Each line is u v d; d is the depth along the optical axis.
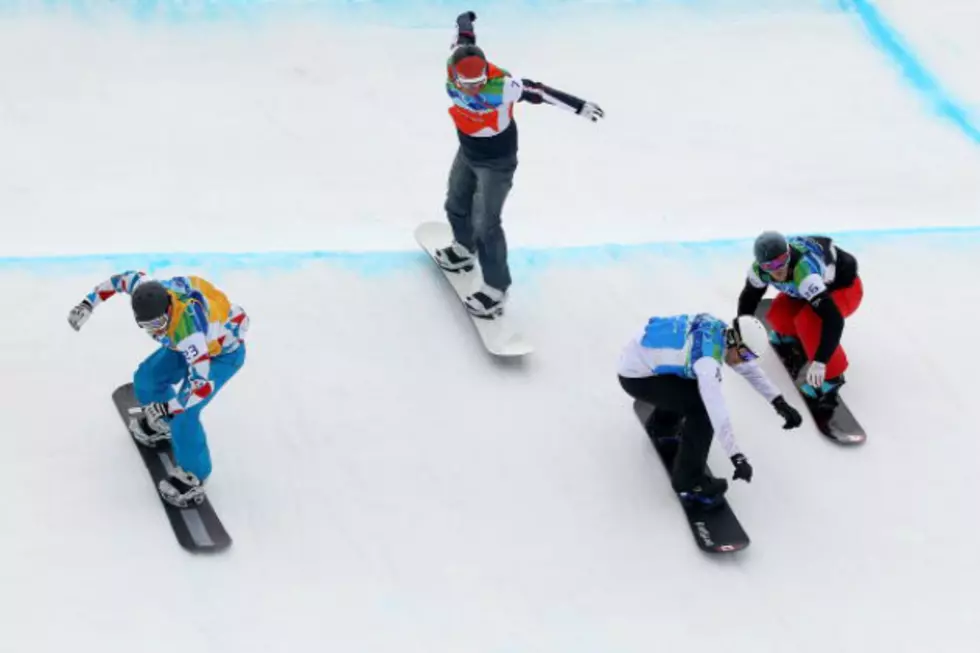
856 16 33.78
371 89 29.75
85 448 19.22
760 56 32.38
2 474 18.61
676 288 24.11
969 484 20.88
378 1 31.47
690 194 28.17
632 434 21.02
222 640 17.11
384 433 20.33
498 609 18.08
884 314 24.03
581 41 31.83
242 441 19.78
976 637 18.58
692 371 18.09
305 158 27.66
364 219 26.34
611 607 18.33
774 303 21.81
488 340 21.73
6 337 20.78
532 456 20.38
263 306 22.25
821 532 19.81
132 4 30.06
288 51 30.19
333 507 19.06
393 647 17.41
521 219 26.80
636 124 29.95
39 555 17.67
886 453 21.23
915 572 19.41
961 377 22.80
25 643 16.67
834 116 30.95
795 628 18.42
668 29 32.59
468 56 18.97
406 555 18.56
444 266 23.22
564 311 23.27
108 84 28.55
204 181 26.59
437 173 27.94
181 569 17.84
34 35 29.16
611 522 19.52
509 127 20.12
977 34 33.91
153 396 17.92
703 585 18.83
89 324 21.27
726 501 19.83
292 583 17.95
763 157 29.47
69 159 26.56
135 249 24.44
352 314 22.44
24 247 24.05
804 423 21.58
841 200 28.50
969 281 25.11
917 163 29.84
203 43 29.91
